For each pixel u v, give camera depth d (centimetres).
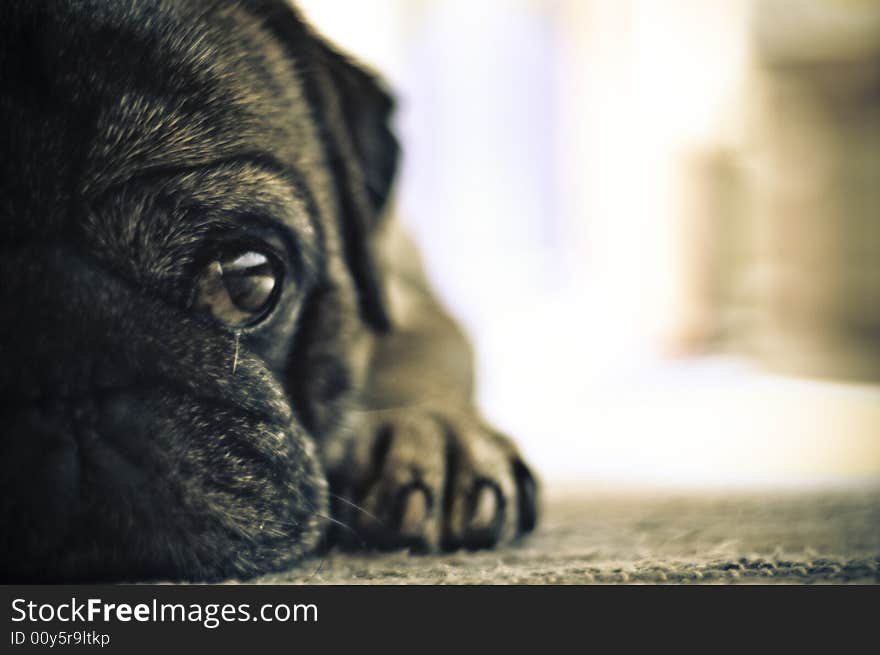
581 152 118
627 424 74
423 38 117
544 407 86
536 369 103
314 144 42
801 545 41
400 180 46
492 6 117
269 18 41
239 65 39
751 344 108
